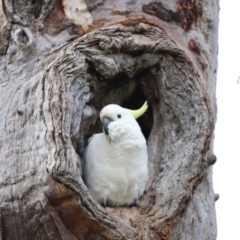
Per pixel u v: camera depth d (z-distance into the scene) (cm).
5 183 793
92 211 755
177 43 906
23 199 785
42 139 776
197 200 911
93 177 890
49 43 867
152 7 909
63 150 759
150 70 899
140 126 970
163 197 844
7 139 807
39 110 793
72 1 883
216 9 1003
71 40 872
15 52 865
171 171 863
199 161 846
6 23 868
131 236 779
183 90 881
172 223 817
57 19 877
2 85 852
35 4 880
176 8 929
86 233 773
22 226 796
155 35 878
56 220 777
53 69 815
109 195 891
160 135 908
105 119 884
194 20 949
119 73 895
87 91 851
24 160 789
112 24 876
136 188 885
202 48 948
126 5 896
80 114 840
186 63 881
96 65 861
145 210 856
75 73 829
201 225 909
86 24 880
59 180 741
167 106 898
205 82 940
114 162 881
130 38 865
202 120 861
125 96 947
